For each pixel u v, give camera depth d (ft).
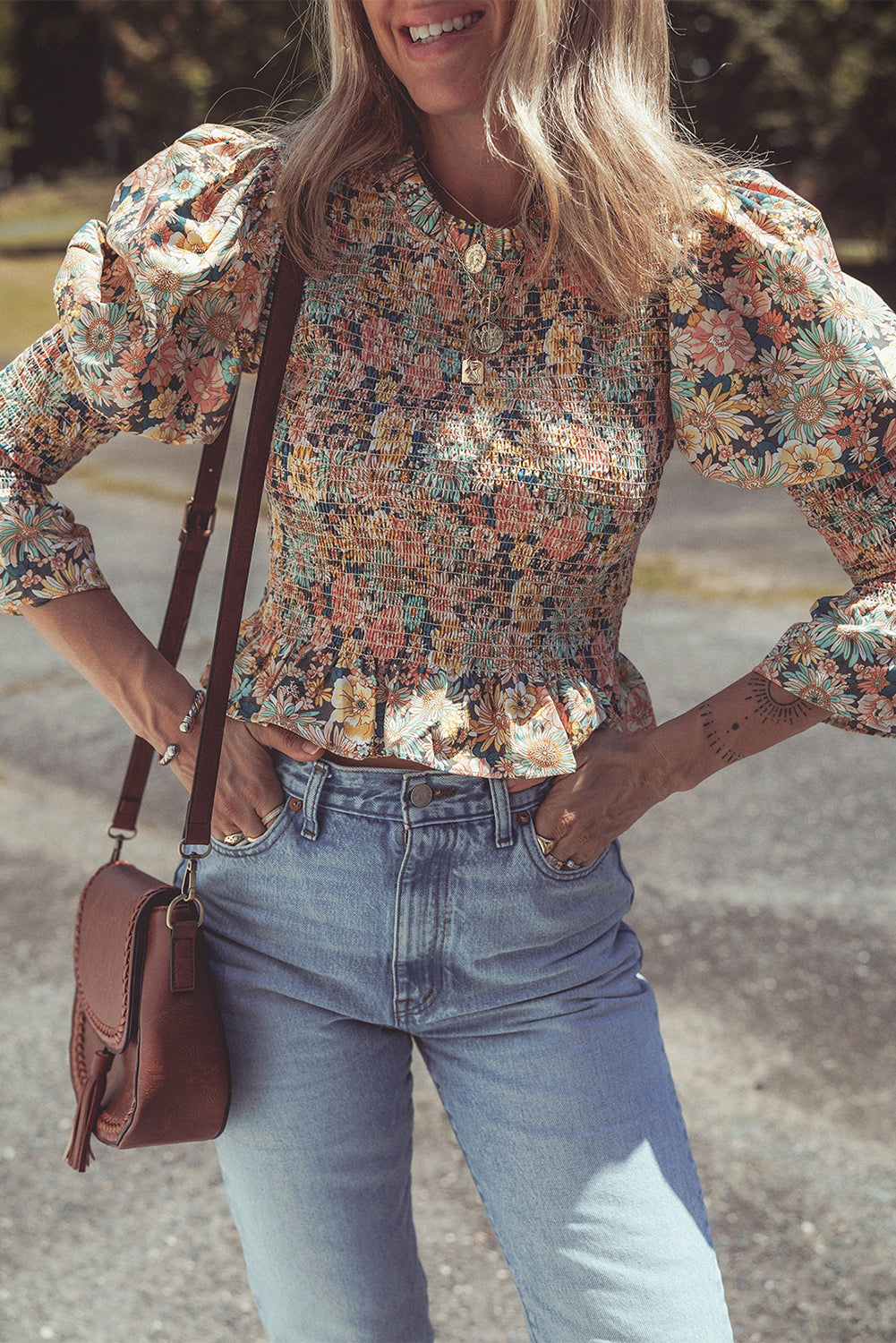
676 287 4.86
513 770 4.70
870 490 5.01
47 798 14.87
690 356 4.89
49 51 146.51
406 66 4.64
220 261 4.72
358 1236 5.01
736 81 65.92
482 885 4.77
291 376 4.75
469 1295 7.72
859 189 60.59
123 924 4.99
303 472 4.70
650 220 4.70
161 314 4.71
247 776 4.86
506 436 4.63
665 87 4.98
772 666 5.07
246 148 4.95
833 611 5.09
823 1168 8.61
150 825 14.23
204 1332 7.44
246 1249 5.24
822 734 16.03
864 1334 7.29
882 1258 7.85
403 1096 5.11
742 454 4.97
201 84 85.71
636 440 4.80
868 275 59.72
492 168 4.84
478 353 4.68
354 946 4.82
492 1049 4.91
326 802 4.79
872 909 11.84
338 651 4.82
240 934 5.02
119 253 4.77
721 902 12.03
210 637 19.83
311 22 5.53
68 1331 7.43
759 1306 7.51
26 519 5.01
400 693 4.73
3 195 135.54
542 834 4.83
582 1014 4.86
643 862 12.87
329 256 4.72
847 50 61.36
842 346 4.84
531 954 4.88
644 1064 4.91
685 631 19.81
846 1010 10.32
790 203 4.94
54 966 11.39
